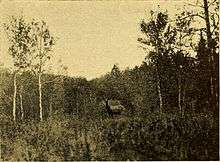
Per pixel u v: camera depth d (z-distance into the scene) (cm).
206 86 1154
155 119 1141
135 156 1062
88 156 1102
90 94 1237
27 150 1173
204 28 1126
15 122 1252
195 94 1164
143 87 1197
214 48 1122
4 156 1166
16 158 1161
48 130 1216
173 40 1180
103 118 1205
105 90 1229
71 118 1241
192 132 1077
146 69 1195
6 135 1220
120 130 1134
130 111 1192
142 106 1188
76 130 1188
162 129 1102
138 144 1080
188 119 1126
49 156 1142
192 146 1045
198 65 1164
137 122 1143
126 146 1088
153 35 1191
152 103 1184
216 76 1119
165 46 1187
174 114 1159
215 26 1128
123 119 1175
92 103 1234
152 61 1194
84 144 1130
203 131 1077
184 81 1173
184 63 1173
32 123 1246
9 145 1195
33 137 1206
